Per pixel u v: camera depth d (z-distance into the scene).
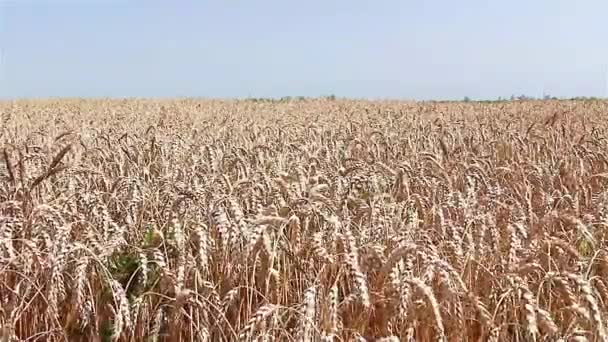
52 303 3.48
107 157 7.89
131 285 4.29
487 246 4.18
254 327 2.98
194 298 3.38
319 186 4.50
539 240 3.99
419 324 3.47
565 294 3.06
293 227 4.21
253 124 15.41
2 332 3.37
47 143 10.02
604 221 4.58
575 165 7.88
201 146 8.98
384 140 10.62
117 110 27.16
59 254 3.38
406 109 27.89
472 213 4.91
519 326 3.34
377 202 5.04
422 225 5.00
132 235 4.68
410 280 3.10
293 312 3.37
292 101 39.50
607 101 38.81
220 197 4.51
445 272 3.23
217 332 3.48
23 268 3.76
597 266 4.31
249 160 8.08
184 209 4.78
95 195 5.05
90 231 4.03
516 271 3.49
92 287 4.00
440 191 6.01
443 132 13.29
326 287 3.81
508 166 7.91
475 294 3.73
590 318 3.00
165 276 3.58
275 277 3.74
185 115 22.97
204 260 3.55
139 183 5.49
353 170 6.25
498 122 18.52
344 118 20.22
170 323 3.60
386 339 2.83
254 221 3.59
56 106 31.34
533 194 6.55
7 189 5.55
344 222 4.32
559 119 18.47
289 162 8.34
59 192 5.72
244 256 3.87
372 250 3.69
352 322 3.63
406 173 6.30
